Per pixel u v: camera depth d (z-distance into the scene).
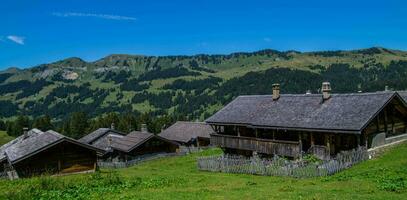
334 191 25.09
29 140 49.94
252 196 23.70
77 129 147.50
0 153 64.19
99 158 86.12
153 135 78.31
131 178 34.09
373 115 39.22
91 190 27.09
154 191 26.58
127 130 144.62
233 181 33.41
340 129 39.56
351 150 40.62
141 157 77.19
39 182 29.39
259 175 39.28
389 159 38.47
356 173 33.09
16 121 164.75
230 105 58.50
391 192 24.11
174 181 32.72
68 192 26.14
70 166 47.06
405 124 47.47
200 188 27.92
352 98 43.94
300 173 35.62
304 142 46.59
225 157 45.34
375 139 41.81
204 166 46.22
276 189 26.67
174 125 108.94
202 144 99.62
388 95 41.34
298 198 22.45
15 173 44.72
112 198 23.75
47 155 45.97
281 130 48.69
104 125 144.75
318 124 42.25
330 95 46.53
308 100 48.34
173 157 74.88
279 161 38.16
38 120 157.00
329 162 35.81
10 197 24.64
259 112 51.56
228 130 58.25
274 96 52.78
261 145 49.00
